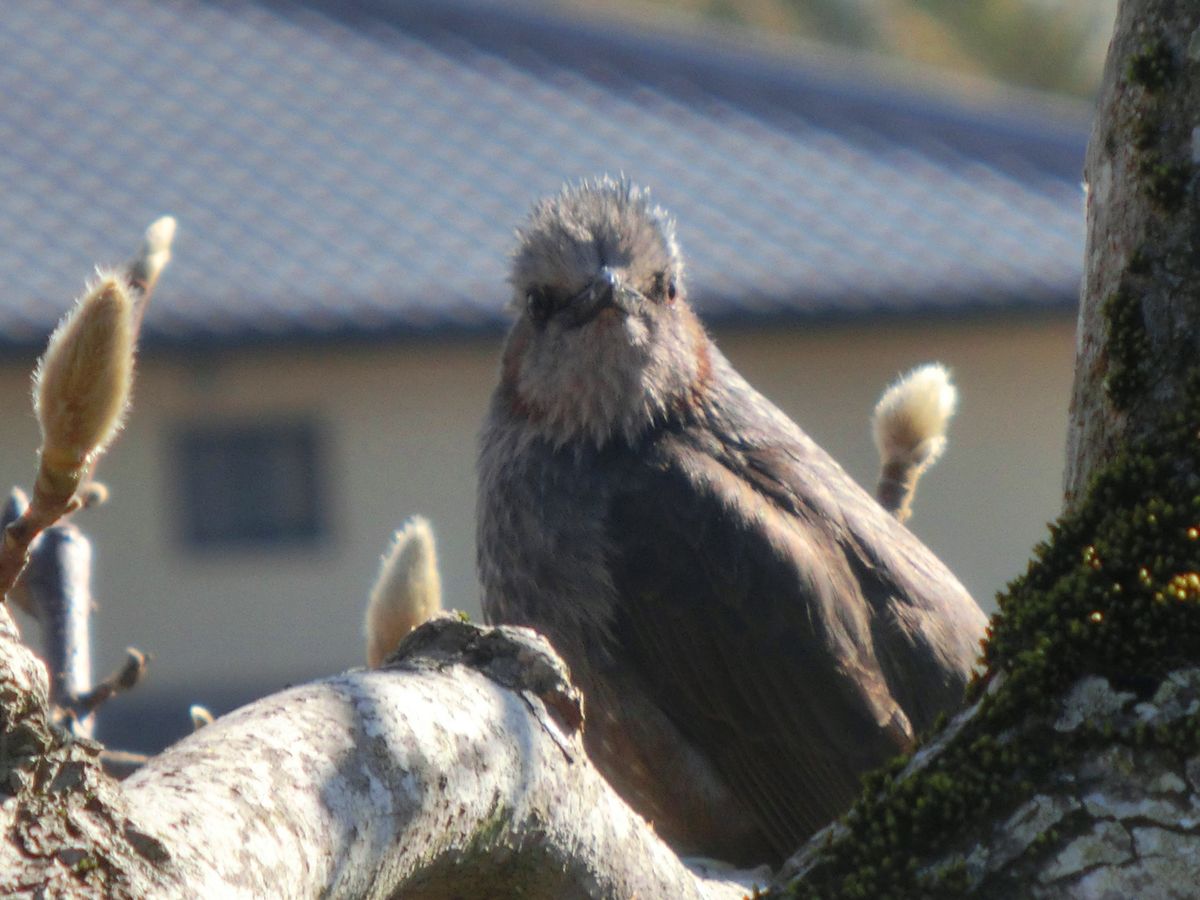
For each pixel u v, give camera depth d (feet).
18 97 129.70
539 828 14.79
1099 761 15.11
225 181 120.67
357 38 139.64
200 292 107.34
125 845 11.16
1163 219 16.29
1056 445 110.32
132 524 108.78
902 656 30.76
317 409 108.78
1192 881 14.57
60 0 142.10
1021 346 110.32
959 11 190.80
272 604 109.29
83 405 11.82
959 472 110.93
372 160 123.95
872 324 107.55
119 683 22.89
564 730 15.06
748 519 31.17
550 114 131.64
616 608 31.24
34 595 23.94
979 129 131.85
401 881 13.85
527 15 142.31
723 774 30.99
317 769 12.92
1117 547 15.76
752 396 34.35
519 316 34.32
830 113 133.49
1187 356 16.19
